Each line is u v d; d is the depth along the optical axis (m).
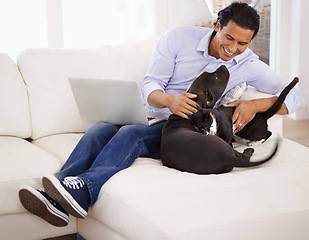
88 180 1.71
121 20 3.78
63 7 3.53
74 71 2.41
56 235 1.90
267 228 1.44
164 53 2.21
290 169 1.78
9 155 1.93
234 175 1.71
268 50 4.80
